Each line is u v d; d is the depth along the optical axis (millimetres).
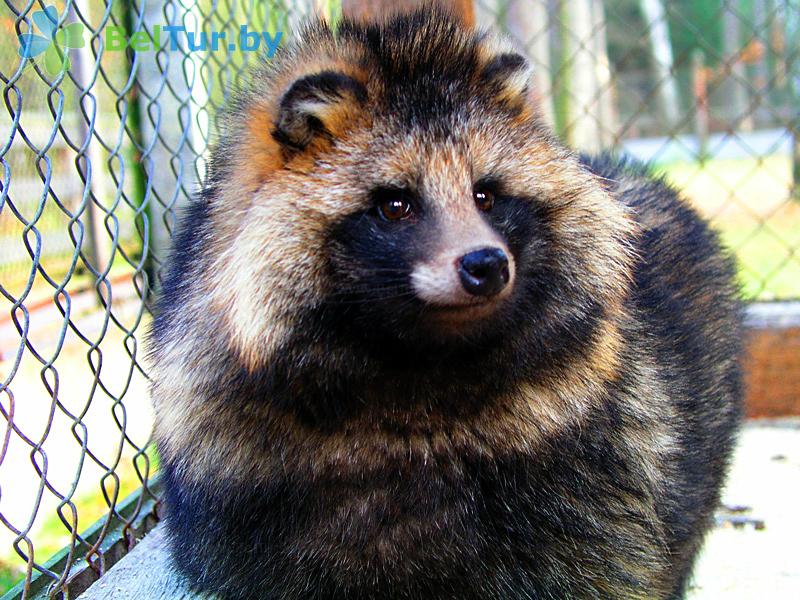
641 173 894
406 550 619
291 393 606
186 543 665
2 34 1181
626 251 670
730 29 4902
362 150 614
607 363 647
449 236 595
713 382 760
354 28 662
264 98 654
